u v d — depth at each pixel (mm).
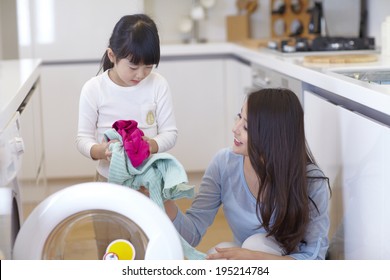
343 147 2545
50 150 5082
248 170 2387
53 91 5027
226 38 5691
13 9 5285
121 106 2434
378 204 2193
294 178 2221
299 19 5285
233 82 5172
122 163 2127
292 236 2242
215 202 2490
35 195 3088
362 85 2307
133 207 1798
